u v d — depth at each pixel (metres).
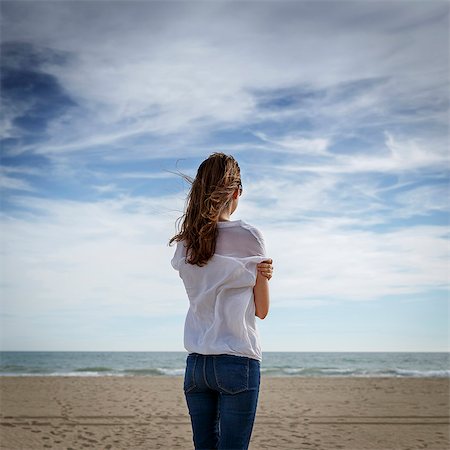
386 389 12.66
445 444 6.07
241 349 2.04
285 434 6.59
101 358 56.97
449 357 57.81
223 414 2.05
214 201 2.17
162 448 5.76
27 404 9.28
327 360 53.91
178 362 48.44
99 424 7.22
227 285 2.10
